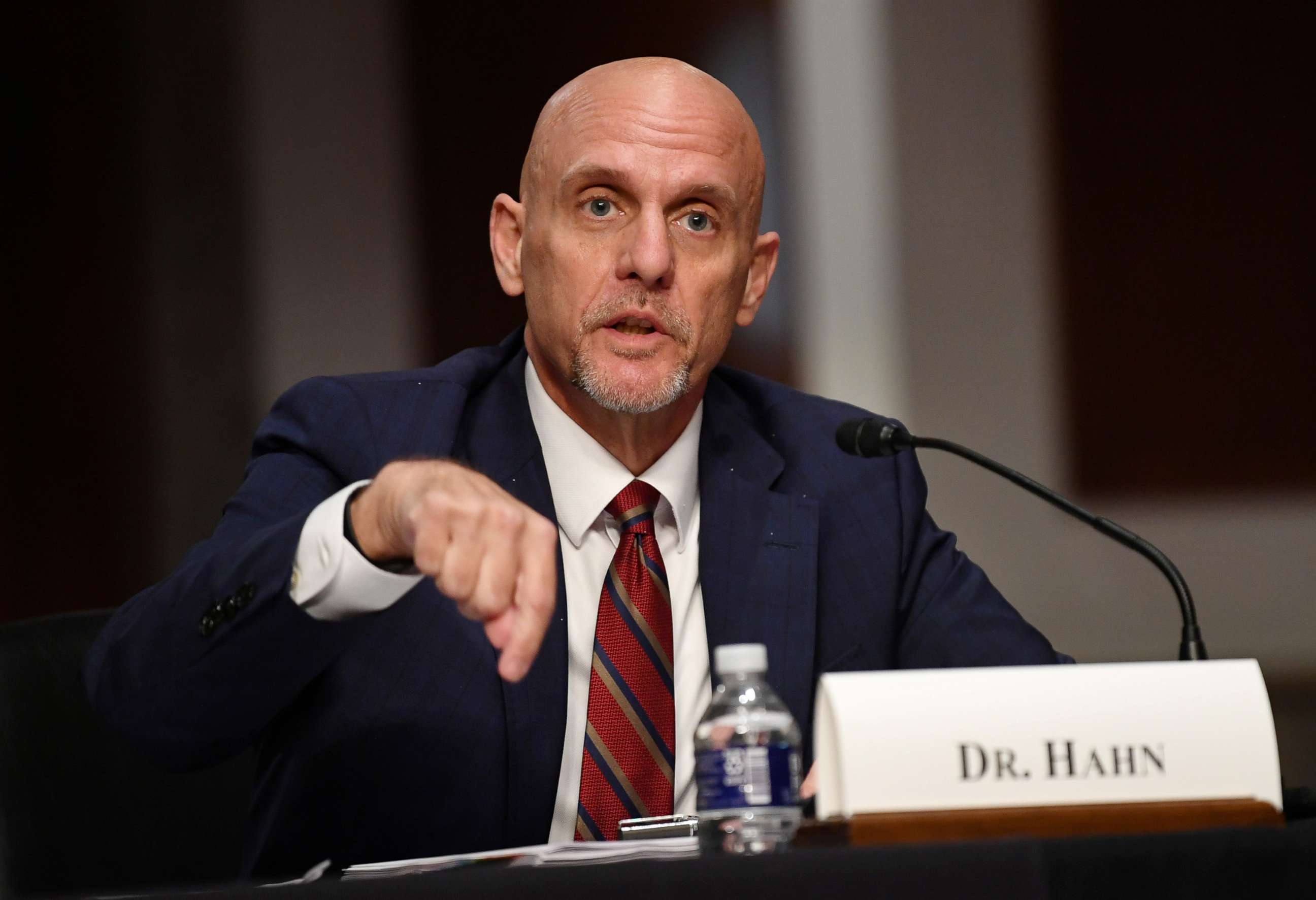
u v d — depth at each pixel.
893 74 15.66
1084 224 15.79
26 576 15.75
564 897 3.19
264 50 15.66
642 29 15.53
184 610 5.00
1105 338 15.78
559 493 6.76
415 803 6.03
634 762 6.18
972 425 15.66
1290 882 3.54
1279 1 15.81
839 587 6.86
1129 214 15.84
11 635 6.45
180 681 4.98
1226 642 15.69
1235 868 3.51
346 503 4.73
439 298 15.57
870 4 15.64
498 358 7.25
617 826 6.06
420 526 3.99
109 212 15.78
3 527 15.74
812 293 15.61
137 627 5.16
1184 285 15.86
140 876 6.45
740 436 7.21
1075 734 3.85
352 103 15.64
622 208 6.56
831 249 15.59
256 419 15.71
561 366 6.65
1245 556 15.71
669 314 6.52
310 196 15.63
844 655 6.73
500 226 7.27
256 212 15.66
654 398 6.50
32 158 15.72
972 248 15.68
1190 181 15.91
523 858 3.95
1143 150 15.86
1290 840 3.57
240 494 6.30
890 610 6.87
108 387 15.79
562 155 6.61
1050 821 3.76
